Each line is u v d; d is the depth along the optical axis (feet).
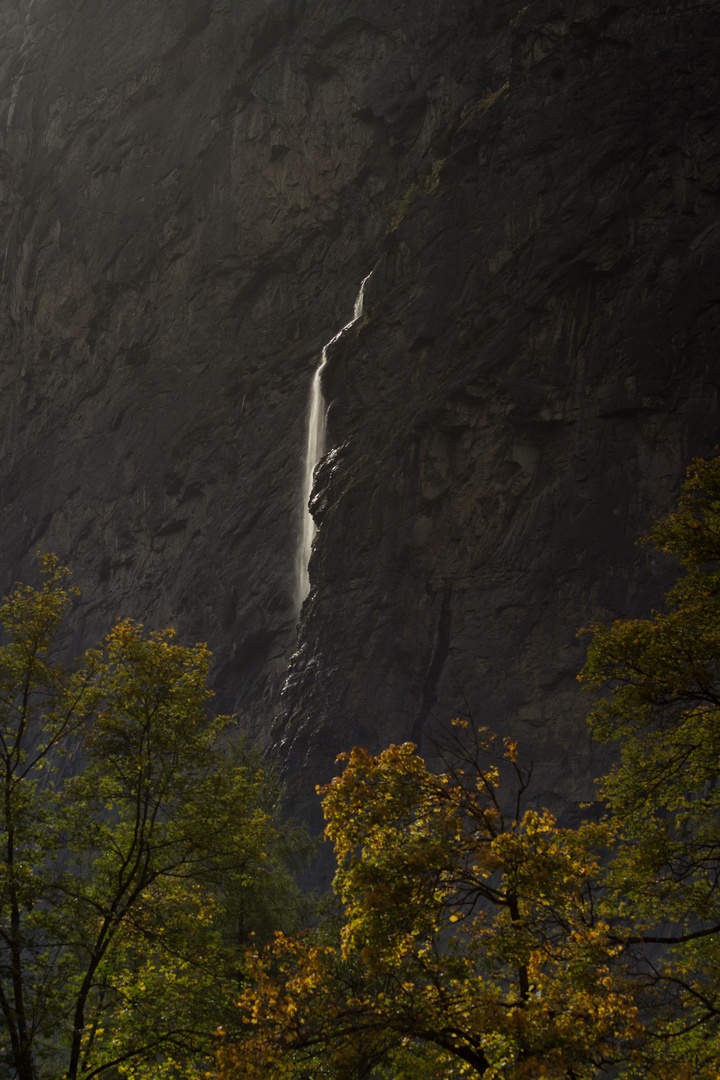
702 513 67.26
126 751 64.13
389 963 43.34
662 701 57.11
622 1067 43.57
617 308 193.36
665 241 192.75
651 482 178.91
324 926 56.18
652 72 208.74
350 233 306.76
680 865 53.98
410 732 190.29
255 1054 42.06
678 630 57.47
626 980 43.11
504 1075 38.83
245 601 267.39
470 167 237.25
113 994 60.03
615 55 220.43
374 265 283.59
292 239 321.73
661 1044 43.73
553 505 188.75
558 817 165.58
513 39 238.07
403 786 46.29
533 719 176.24
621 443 185.37
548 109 224.12
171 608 296.10
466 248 227.40
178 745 65.05
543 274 205.16
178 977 60.75
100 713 64.69
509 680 181.88
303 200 319.68
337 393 241.76
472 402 205.16
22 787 63.00
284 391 296.51
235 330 331.16
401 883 43.04
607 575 177.99
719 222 189.06
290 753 199.21
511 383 199.52
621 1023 40.83
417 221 239.09
